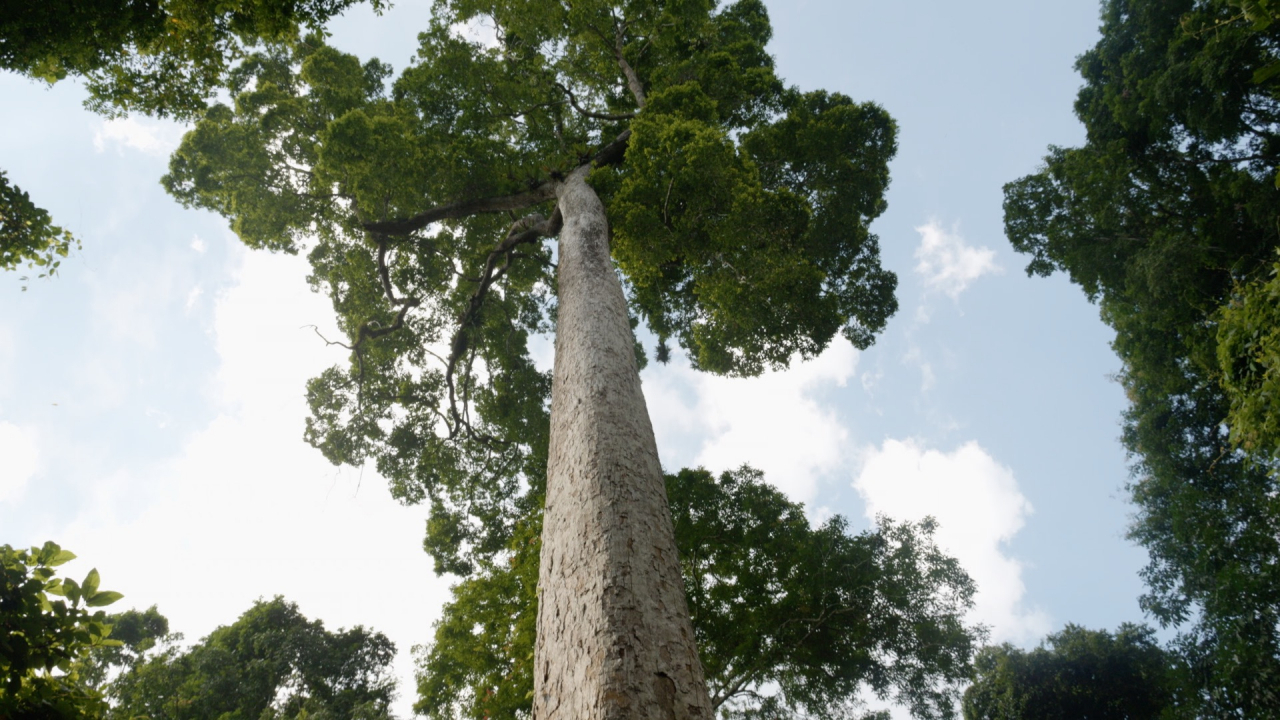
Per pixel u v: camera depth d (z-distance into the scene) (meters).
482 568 13.12
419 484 15.11
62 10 6.22
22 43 6.25
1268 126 14.82
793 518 10.71
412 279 14.80
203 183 12.65
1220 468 16.52
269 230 13.19
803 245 12.54
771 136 12.07
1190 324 15.50
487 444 15.15
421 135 11.98
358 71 12.82
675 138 9.60
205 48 7.02
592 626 3.30
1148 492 18.33
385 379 15.14
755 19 16.88
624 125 15.31
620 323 7.03
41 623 4.16
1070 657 20.64
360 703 18.98
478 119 12.05
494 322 15.67
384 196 11.71
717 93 13.42
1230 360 6.78
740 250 10.12
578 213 9.91
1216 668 14.56
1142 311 17.00
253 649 20.73
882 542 10.29
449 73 11.95
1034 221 18.97
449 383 14.48
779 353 12.01
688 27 15.11
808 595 9.38
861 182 12.45
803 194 12.67
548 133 12.59
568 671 3.18
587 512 4.13
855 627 9.36
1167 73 15.18
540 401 15.13
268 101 12.44
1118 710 19.73
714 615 9.29
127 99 7.29
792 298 10.66
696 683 3.12
